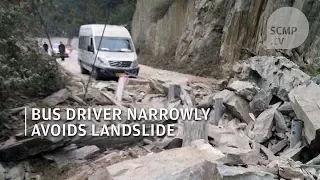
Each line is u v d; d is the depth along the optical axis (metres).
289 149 8.33
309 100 8.48
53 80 10.49
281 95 10.38
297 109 8.59
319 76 10.80
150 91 13.62
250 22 19.03
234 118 10.05
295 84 10.35
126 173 5.80
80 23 20.06
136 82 15.30
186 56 23.47
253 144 8.38
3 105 8.22
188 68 22.39
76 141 7.84
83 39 19.78
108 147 8.23
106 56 17.39
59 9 13.66
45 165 7.41
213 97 11.00
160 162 6.15
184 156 6.43
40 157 7.57
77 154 7.70
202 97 12.63
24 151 7.30
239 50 18.67
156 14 29.45
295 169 6.12
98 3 20.88
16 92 8.77
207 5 23.38
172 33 27.30
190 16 25.11
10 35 8.10
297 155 7.97
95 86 13.69
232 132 8.84
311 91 8.89
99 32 18.58
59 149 7.75
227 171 5.44
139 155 7.79
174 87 11.70
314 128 7.48
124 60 17.58
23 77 8.48
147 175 5.67
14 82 7.72
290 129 9.09
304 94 8.77
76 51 22.69
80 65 20.09
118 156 7.69
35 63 9.55
